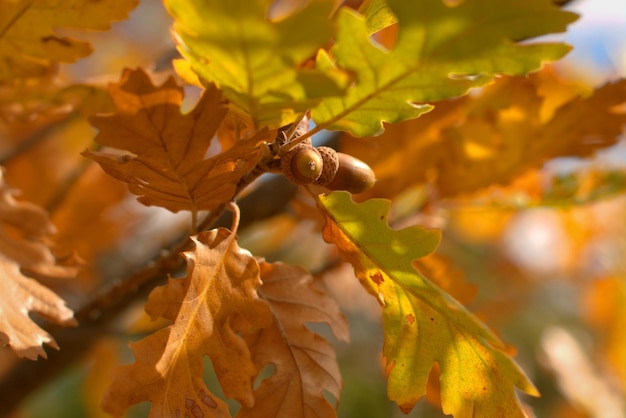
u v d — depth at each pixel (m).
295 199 0.92
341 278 1.48
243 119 0.66
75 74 1.23
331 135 0.92
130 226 1.06
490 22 0.62
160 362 0.66
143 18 1.29
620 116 0.87
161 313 0.66
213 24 0.60
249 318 0.68
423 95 0.65
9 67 0.75
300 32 0.60
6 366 1.08
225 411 0.67
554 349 1.43
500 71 0.63
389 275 0.70
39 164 1.01
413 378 0.71
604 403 1.39
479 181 0.90
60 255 0.77
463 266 1.66
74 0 0.71
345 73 0.62
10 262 0.74
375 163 0.89
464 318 0.69
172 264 0.78
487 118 0.88
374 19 0.67
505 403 0.70
